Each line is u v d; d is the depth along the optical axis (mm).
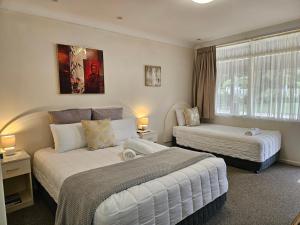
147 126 4027
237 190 2723
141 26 3625
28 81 2789
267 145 3287
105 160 2324
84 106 3330
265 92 3924
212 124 4785
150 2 2643
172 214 1697
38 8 2770
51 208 2234
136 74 3992
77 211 1494
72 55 3133
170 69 4625
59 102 3072
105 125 2912
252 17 3236
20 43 2701
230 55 4410
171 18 3236
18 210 2363
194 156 2232
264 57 3887
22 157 2420
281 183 2920
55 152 2646
